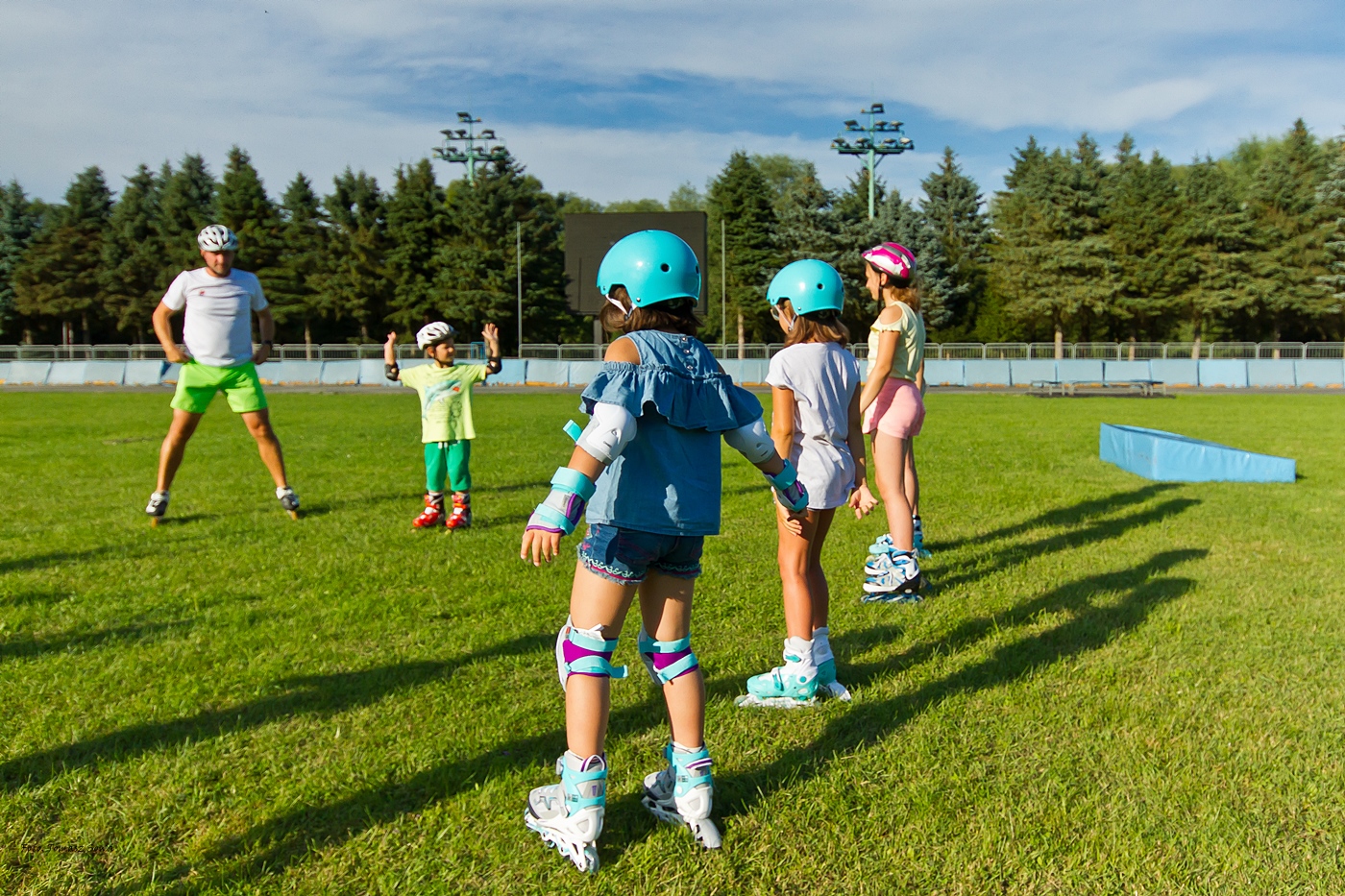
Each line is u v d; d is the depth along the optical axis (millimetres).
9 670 3861
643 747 3156
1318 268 47781
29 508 7727
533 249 52781
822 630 3689
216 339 6953
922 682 3760
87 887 2361
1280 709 3416
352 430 15156
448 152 55438
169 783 2883
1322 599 4914
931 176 60156
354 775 2934
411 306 53281
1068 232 49688
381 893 2354
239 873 2428
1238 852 2479
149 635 4336
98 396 26938
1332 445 13281
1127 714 3365
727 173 53938
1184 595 4980
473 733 3250
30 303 55000
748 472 10164
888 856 2498
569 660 2531
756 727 3332
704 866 2471
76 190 56562
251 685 3723
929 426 16391
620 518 2461
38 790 2820
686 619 2652
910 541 5023
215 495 8461
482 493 8703
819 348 3672
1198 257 48281
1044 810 2707
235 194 54312
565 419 17969
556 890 2371
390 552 6121
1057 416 19188
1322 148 52062
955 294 51969
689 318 2670
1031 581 5379
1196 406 22516
